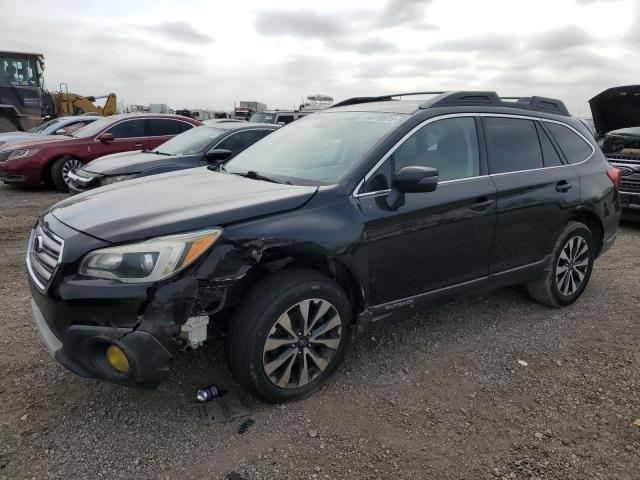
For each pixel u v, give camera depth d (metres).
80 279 2.60
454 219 3.60
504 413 3.08
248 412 3.00
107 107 23.72
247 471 2.55
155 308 2.55
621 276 5.60
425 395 3.24
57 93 22.22
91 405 3.04
